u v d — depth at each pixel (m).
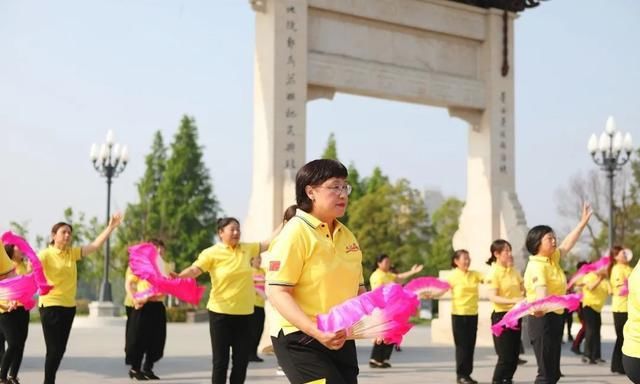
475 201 18.17
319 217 4.23
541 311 7.63
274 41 14.94
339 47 15.92
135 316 10.97
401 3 16.66
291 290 4.13
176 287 8.10
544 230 8.04
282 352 4.17
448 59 17.59
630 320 4.86
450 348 16.94
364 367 13.02
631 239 37.53
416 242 43.84
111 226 9.14
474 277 11.08
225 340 8.09
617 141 19.59
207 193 48.44
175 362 13.52
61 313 8.64
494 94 17.94
